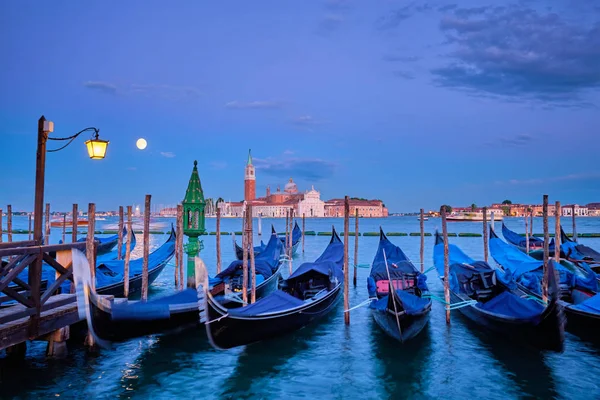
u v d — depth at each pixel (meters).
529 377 10.02
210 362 10.93
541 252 30.27
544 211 14.06
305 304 12.57
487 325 12.12
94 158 10.34
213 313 9.80
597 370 10.31
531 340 10.51
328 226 109.50
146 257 14.03
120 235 20.83
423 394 9.34
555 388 9.48
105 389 9.43
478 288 15.21
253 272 14.35
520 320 10.53
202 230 15.15
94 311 9.08
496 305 11.83
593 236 55.31
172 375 10.19
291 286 15.51
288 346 12.20
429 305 12.20
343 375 10.27
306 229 92.12
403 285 14.84
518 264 20.06
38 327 9.17
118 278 16.17
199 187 15.30
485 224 22.38
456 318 14.67
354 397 9.23
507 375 10.15
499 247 22.66
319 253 38.50
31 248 8.88
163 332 10.93
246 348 11.63
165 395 9.25
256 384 9.81
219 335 10.02
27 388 9.36
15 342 8.62
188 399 9.11
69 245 9.97
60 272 9.83
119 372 10.27
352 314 15.53
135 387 9.55
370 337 12.89
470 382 9.84
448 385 9.71
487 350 11.70
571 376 10.03
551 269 9.77
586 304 11.89
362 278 24.23
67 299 10.47
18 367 10.30
